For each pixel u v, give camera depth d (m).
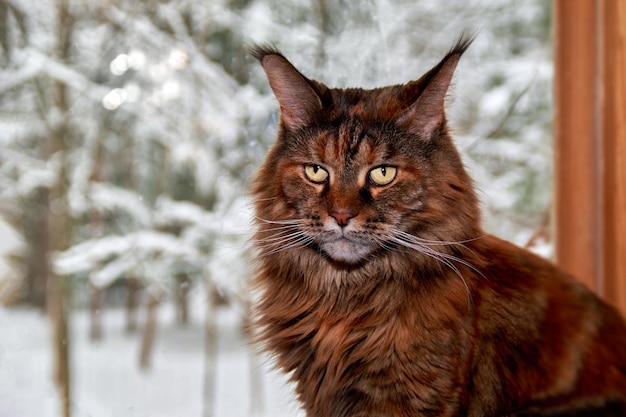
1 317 2.25
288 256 0.76
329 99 0.77
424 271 0.73
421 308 0.71
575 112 0.86
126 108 1.74
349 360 0.72
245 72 1.62
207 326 1.75
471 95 1.71
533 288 0.73
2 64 1.66
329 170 0.74
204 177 1.69
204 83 1.64
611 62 0.82
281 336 0.76
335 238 0.73
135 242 1.66
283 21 1.57
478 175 1.39
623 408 0.71
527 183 1.67
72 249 1.67
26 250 2.47
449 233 0.73
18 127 1.80
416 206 0.73
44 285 2.47
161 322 2.08
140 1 1.66
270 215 0.77
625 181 0.81
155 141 1.91
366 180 0.74
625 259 0.81
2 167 1.90
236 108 1.59
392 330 0.71
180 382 1.66
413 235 0.73
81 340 1.95
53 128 1.69
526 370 0.71
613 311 0.75
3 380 1.51
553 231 0.89
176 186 1.96
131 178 2.17
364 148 0.74
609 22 0.82
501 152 1.64
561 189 0.87
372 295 0.73
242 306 1.58
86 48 1.69
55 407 1.43
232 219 1.58
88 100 1.75
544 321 0.72
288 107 0.77
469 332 0.70
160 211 1.74
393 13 1.56
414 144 0.74
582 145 0.85
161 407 1.54
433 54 1.61
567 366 0.71
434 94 0.74
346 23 1.48
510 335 0.71
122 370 1.70
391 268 0.73
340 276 0.74
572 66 0.86
